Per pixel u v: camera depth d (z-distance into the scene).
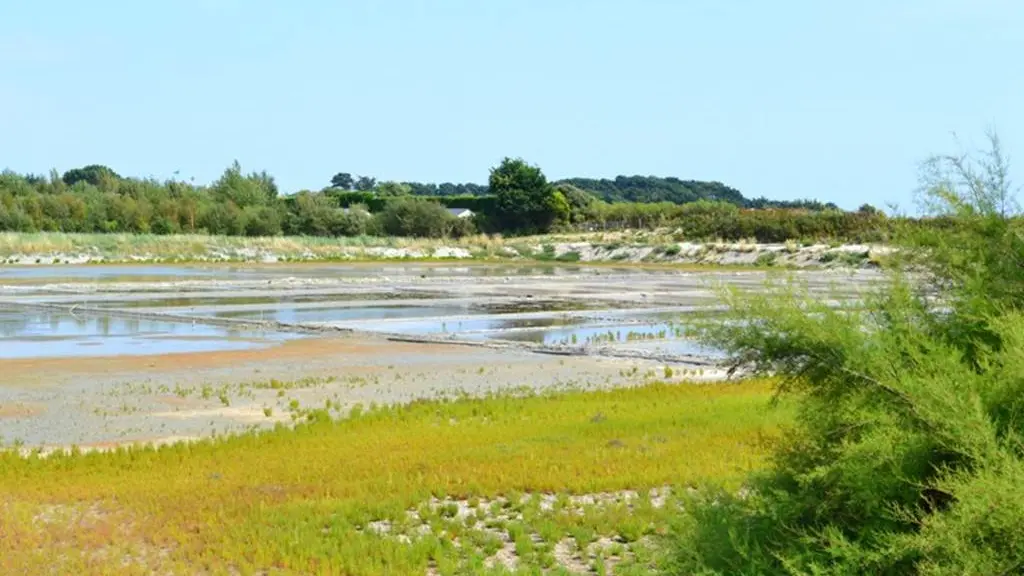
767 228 87.06
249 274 62.94
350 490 13.55
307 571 10.32
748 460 14.10
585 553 10.92
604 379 24.36
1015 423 6.30
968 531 5.78
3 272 62.69
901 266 7.90
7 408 19.88
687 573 7.56
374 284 55.16
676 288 53.53
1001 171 7.59
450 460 15.24
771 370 7.43
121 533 11.61
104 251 78.06
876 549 6.41
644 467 14.45
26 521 11.88
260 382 23.28
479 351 29.06
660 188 187.75
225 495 13.30
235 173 120.62
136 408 20.02
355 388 22.64
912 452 6.50
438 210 106.06
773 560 7.07
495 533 11.87
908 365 6.91
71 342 30.19
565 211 113.38
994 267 7.55
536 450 15.82
